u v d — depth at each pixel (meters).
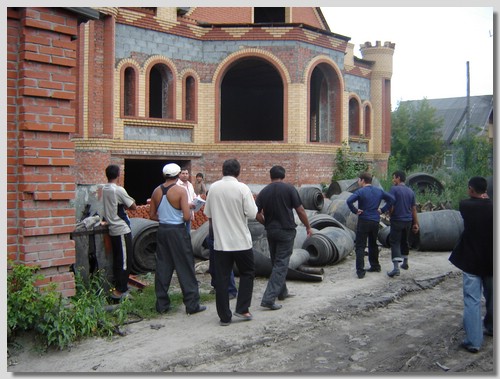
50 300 6.50
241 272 7.58
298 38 21.66
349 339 7.11
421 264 11.66
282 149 21.67
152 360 6.19
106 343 6.70
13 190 6.78
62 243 7.09
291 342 6.95
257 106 33.72
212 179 21.70
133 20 19.11
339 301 8.59
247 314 7.59
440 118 47.53
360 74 27.61
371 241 10.60
